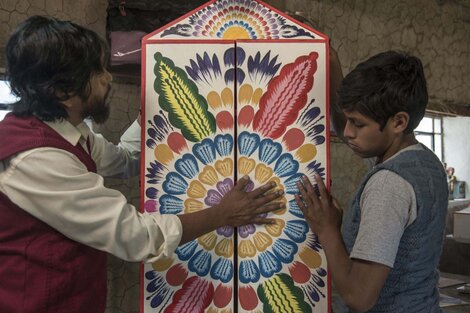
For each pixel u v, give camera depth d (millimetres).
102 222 983
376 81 950
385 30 3525
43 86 988
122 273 2375
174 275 1215
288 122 1218
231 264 1212
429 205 972
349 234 1055
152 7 2031
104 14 2314
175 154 1220
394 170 973
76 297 1023
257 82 1220
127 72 2111
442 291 2328
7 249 987
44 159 960
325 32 3127
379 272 923
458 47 4121
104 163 1331
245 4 1234
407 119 975
